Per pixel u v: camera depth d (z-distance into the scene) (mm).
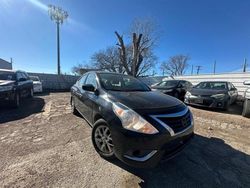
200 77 13617
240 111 7137
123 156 2311
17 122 4734
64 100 8883
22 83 8086
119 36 14789
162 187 2262
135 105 2473
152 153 2215
